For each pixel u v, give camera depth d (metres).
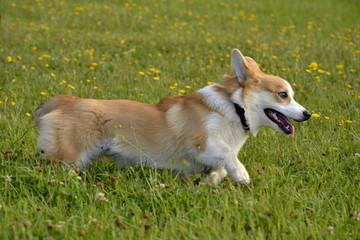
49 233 4.38
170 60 13.02
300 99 9.80
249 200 5.29
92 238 4.36
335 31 18.33
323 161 6.71
